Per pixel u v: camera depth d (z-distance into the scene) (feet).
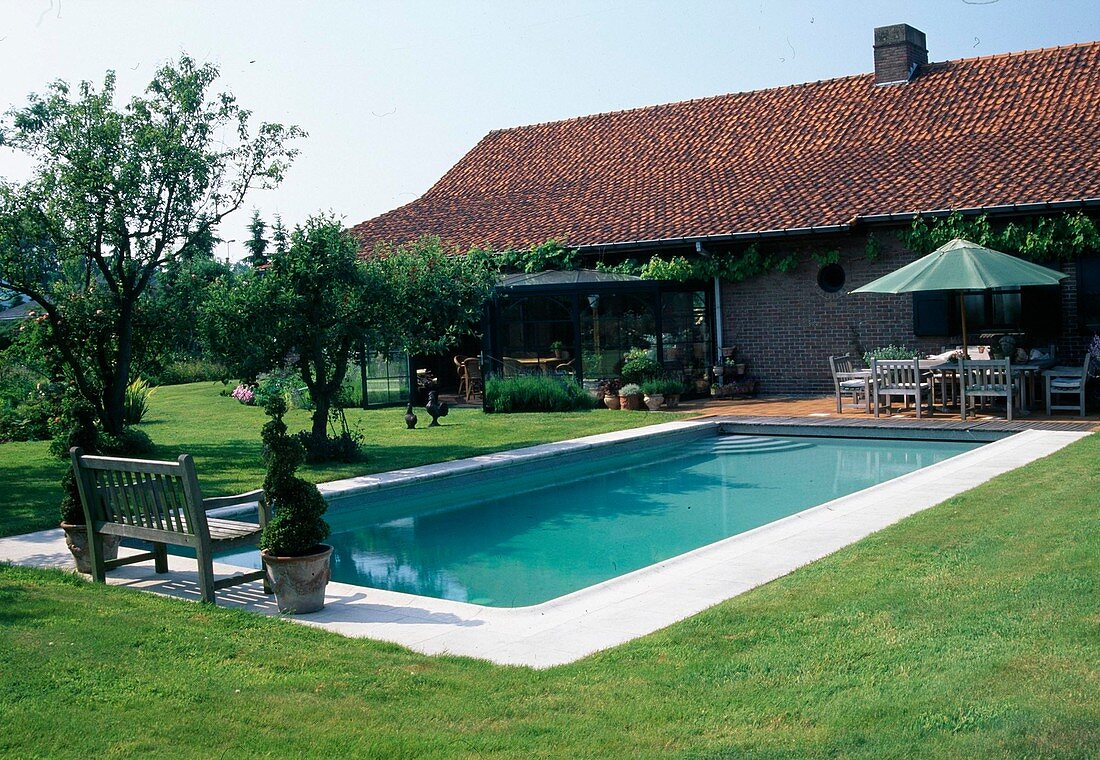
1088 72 65.26
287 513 21.16
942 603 18.01
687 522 33.09
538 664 16.87
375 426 55.42
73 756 13.15
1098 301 54.44
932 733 12.50
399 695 15.28
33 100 42.14
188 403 74.18
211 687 15.65
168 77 44.19
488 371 64.69
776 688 14.60
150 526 22.80
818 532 26.00
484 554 29.68
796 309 63.67
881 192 60.49
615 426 51.13
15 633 18.47
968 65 71.82
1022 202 54.03
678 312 65.31
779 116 75.72
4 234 40.81
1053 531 22.99
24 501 34.68
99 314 44.24
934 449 44.68
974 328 58.08
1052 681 13.74
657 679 15.43
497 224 75.41
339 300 40.98
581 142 84.74
